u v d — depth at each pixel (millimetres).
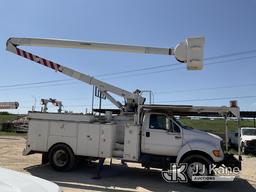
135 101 10938
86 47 9883
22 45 10742
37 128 10656
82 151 10180
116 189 8227
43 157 10828
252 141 19188
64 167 10281
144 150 9805
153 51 9430
